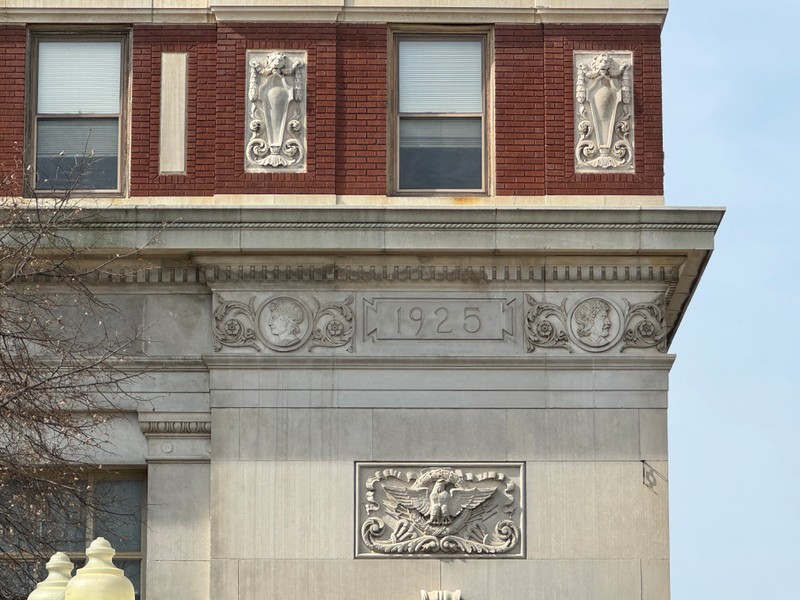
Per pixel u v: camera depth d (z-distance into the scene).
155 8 34.19
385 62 34.06
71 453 31.77
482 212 32.47
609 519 32.28
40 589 21.70
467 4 34.16
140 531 32.94
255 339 32.84
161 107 33.97
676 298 34.78
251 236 32.53
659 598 31.98
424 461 32.47
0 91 33.97
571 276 32.97
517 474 32.50
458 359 32.69
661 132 33.75
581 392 32.69
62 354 30.16
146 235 32.47
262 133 33.66
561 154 33.62
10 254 30.25
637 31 34.16
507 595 32.03
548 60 34.00
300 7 34.00
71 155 34.09
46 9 34.19
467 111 34.25
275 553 32.12
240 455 32.44
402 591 32.06
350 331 32.84
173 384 32.88
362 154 33.66
